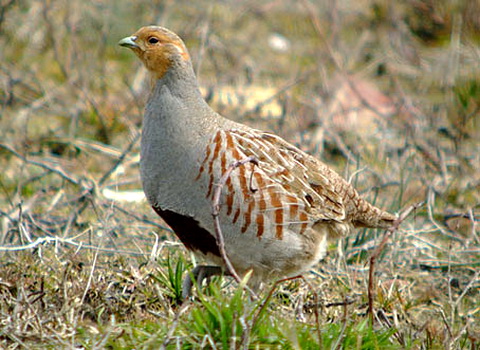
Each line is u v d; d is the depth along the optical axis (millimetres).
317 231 8906
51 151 14555
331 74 18203
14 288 8523
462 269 10578
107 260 9727
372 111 16078
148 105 8656
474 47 17578
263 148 8430
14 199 11906
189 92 8531
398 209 11539
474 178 13586
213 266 8969
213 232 8383
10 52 17406
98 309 8430
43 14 17062
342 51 18734
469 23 18828
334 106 16141
